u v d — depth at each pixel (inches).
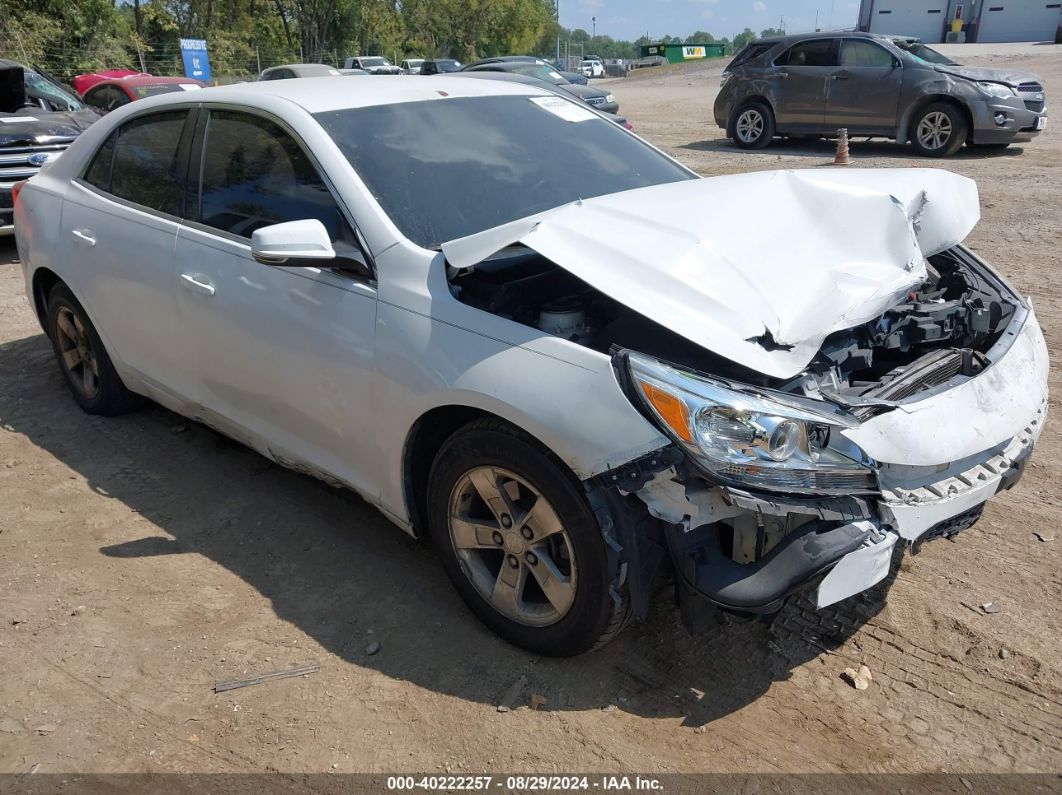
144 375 159.8
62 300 174.7
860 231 111.0
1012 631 113.2
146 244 148.2
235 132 137.0
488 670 109.2
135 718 103.0
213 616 120.4
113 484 156.2
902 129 502.0
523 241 97.2
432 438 115.0
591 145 147.7
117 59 1255.5
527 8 2913.4
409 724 101.3
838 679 106.6
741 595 90.1
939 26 1867.6
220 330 134.3
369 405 114.0
